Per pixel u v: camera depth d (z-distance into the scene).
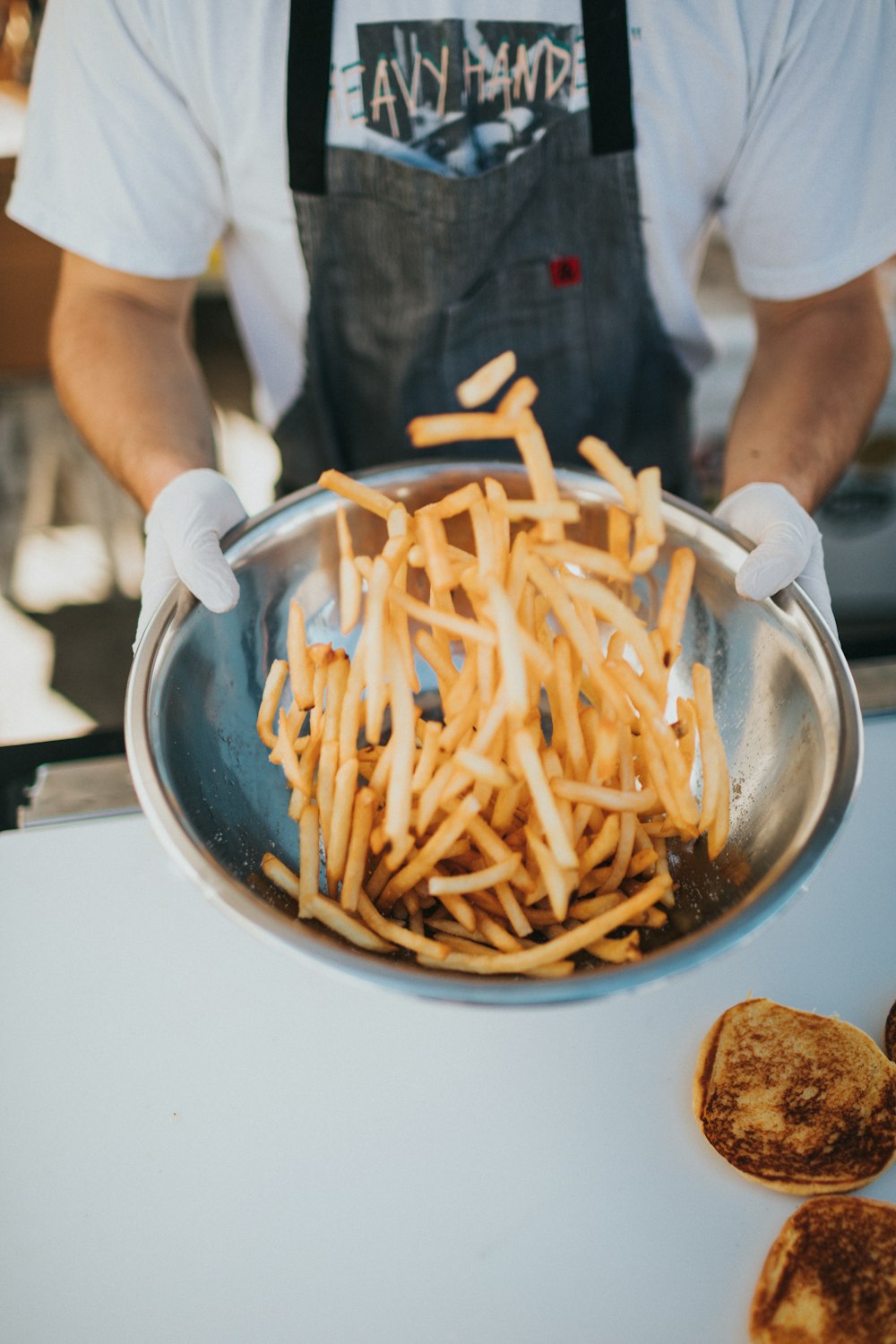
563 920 0.88
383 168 1.31
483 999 0.71
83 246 1.39
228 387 3.59
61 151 1.35
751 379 1.51
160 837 0.80
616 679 0.88
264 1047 0.96
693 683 1.00
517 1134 0.90
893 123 1.33
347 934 0.86
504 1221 0.84
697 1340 0.78
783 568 1.00
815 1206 0.81
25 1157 0.89
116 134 1.32
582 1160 0.88
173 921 1.06
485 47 1.24
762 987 0.99
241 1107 0.92
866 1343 0.74
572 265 1.41
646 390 1.60
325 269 1.42
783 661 0.99
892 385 2.25
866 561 2.56
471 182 1.31
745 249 1.47
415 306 1.42
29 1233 0.84
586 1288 0.80
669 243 1.41
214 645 1.04
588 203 1.36
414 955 0.89
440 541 0.88
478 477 1.14
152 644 0.96
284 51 1.24
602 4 1.22
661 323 1.51
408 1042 0.96
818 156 1.33
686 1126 0.90
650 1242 0.83
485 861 0.92
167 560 1.16
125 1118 0.91
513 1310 0.79
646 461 1.67
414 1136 0.90
